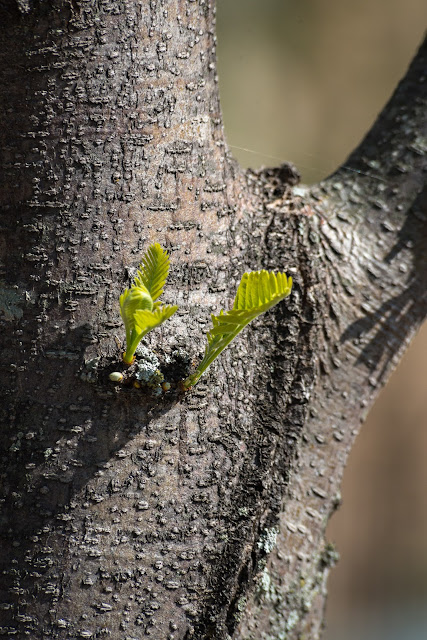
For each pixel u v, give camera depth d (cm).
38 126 91
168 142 92
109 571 91
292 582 95
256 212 95
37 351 91
